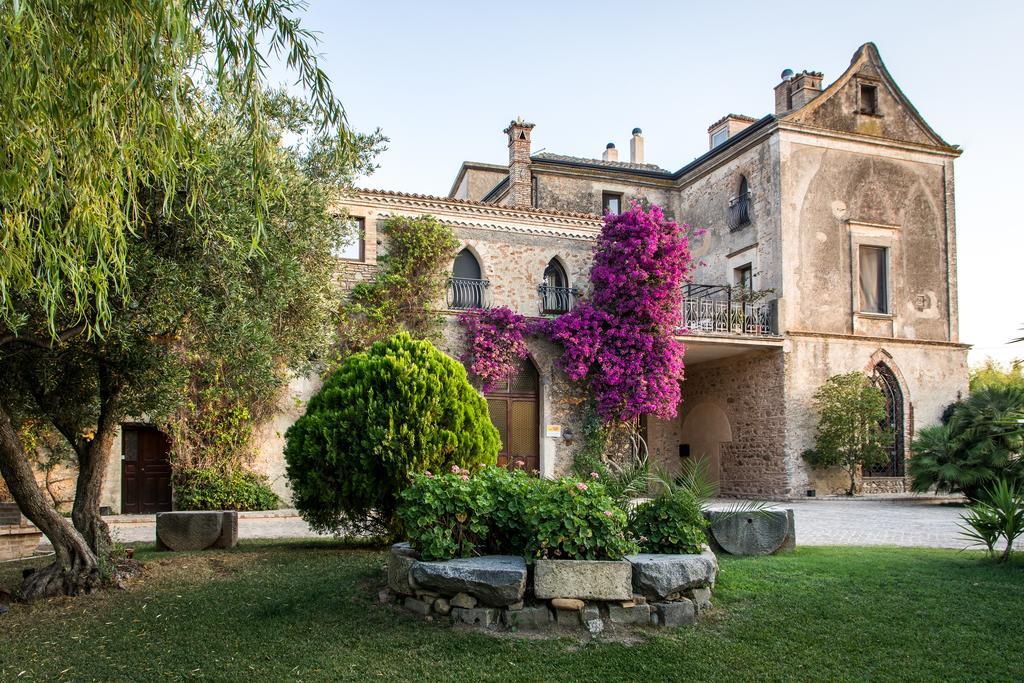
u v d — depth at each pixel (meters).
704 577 5.94
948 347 22.12
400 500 8.50
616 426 19.47
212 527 9.61
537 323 19.08
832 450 19.39
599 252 19.84
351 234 11.28
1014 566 7.85
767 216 21.33
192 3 4.45
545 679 4.66
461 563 5.82
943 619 5.82
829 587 6.77
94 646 5.36
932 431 17.91
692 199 25.08
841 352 20.86
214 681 4.66
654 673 4.75
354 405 8.80
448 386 8.84
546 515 5.85
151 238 6.51
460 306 19.09
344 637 5.43
